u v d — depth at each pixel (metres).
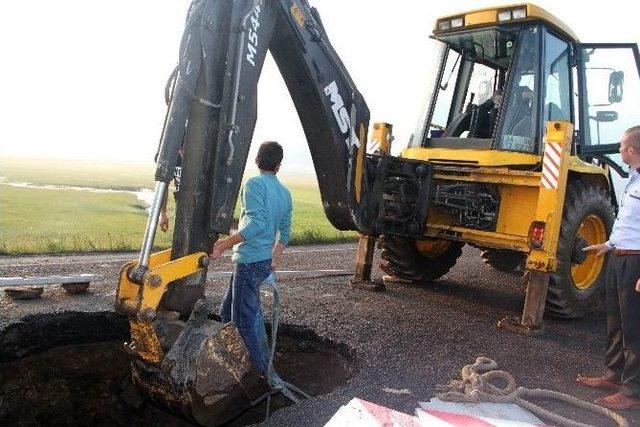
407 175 5.86
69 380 4.46
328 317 5.20
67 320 4.65
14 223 10.62
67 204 14.42
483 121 6.16
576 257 5.59
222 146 3.32
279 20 3.95
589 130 6.34
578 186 5.67
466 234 5.74
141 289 2.96
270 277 3.93
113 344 4.77
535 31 5.57
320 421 3.17
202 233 3.36
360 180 5.16
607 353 3.89
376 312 5.54
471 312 5.89
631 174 3.66
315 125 4.66
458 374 4.03
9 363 4.31
